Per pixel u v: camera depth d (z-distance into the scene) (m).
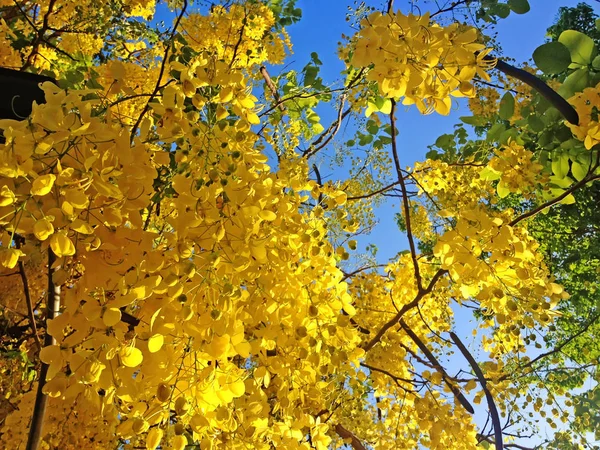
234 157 0.69
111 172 0.55
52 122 0.53
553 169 1.27
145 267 0.57
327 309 0.78
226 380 0.61
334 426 1.39
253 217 0.65
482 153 1.78
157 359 0.58
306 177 0.97
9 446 0.98
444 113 0.79
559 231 3.84
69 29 1.58
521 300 0.90
